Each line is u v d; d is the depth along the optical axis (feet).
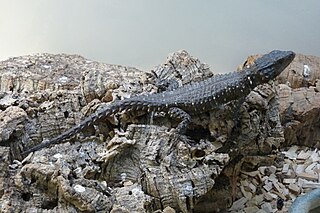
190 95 1.29
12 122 1.12
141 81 1.40
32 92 1.32
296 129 1.65
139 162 1.17
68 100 1.25
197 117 1.31
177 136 1.20
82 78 1.33
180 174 1.15
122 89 1.31
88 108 1.24
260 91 1.43
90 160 1.14
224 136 1.32
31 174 1.03
